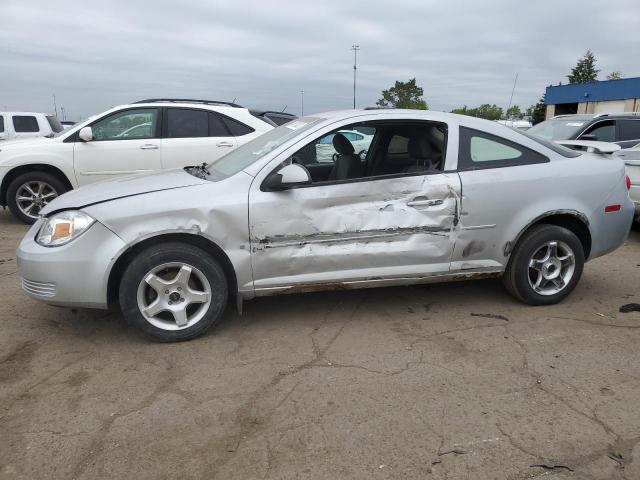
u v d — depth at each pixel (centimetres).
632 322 420
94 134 782
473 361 356
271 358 361
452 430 281
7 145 769
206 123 815
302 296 475
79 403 307
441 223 406
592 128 978
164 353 369
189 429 283
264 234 378
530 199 421
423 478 246
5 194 782
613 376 337
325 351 371
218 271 377
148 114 799
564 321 422
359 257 395
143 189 378
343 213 389
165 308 376
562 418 292
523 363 354
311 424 287
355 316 432
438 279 421
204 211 367
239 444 271
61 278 357
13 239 705
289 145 393
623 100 3416
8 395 316
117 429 283
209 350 373
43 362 356
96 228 357
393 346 379
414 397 313
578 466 254
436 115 420
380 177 397
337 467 254
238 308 394
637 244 686
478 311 441
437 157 413
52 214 375
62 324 416
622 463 256
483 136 422
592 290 494
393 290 489
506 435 277
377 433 279
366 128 415
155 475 249
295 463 257
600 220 444
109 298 372
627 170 685
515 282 439
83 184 778
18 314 434
